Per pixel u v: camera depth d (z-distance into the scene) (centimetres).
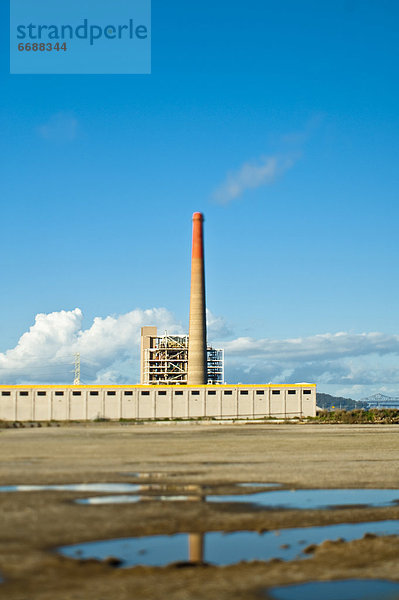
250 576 1983
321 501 3262
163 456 5591
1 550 2194
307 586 1911
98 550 2248
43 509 2908
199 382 17575
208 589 1844
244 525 2689
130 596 1761
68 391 15738
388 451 6219
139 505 3064
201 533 2544
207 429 11181
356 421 15262
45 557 2120
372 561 2161
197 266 17900
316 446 6844
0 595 1742
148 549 2284
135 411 15825
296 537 2509
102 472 4359
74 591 1788
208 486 3741
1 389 15588
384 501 3272
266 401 16125
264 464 4956
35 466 4694
